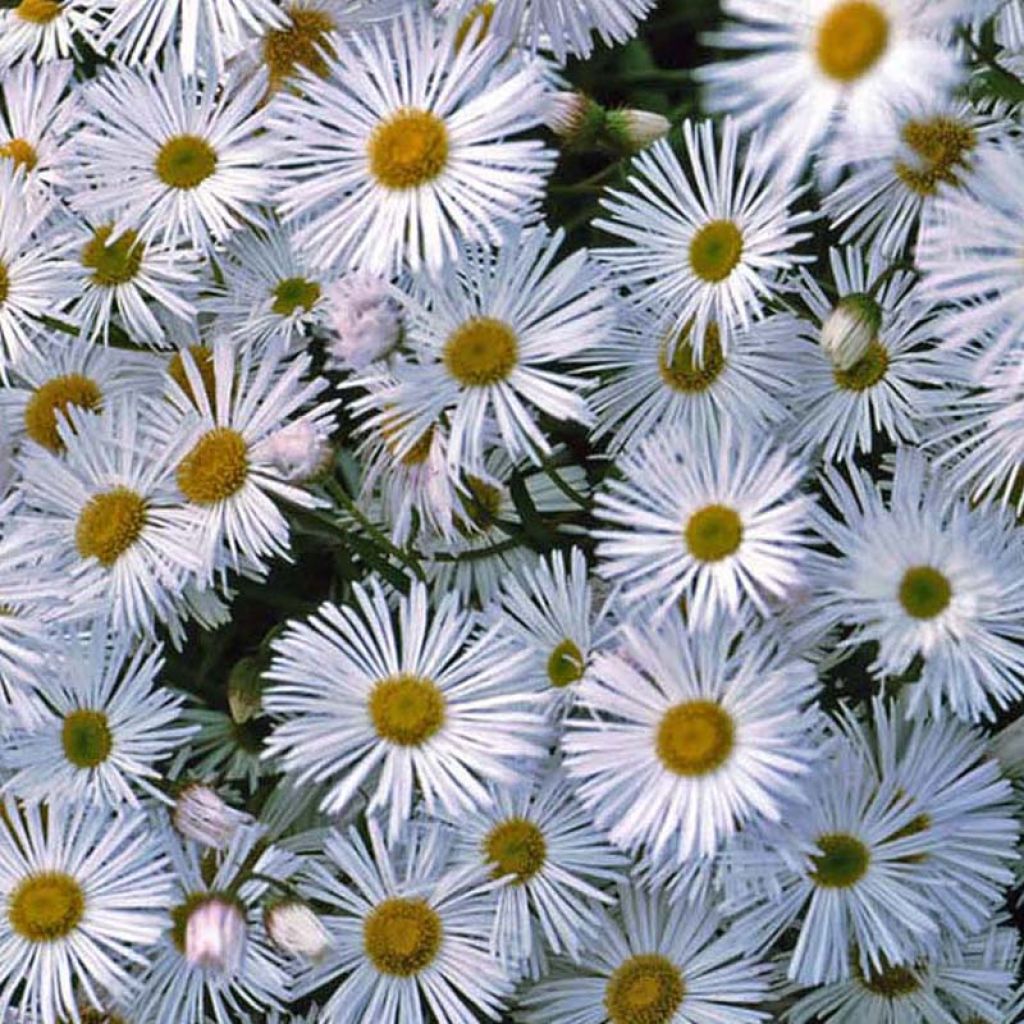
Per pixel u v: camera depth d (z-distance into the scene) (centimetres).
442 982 51
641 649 49
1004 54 52
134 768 52
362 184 51
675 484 49
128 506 52
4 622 52
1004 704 49
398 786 50
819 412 53
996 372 50
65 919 51
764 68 48
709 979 51
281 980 51
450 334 51
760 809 48
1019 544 50
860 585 50
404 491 53
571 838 51
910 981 52
